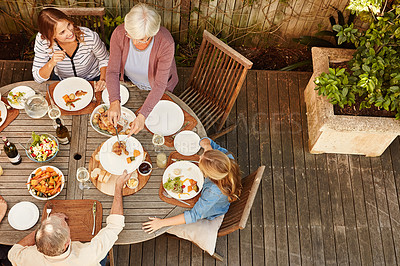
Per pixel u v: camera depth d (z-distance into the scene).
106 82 2.52
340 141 3.31
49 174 2.31
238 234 3.15
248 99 3.71
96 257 2.08
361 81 2.86
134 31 2.08
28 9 3.68
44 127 2.51
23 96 2.58
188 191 2.39
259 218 3.22
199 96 3.25
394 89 2.87
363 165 3.47
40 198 2.27
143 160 2.45
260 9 3.73
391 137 3.21
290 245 3.14
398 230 3.23
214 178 2.25
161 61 2.48
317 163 3.47
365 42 3.03
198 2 3.66
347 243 3.16
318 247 3.14
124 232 2.25
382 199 3.35
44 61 2.72
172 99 2.70
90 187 2.34
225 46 2.77
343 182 3.40
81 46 2.71
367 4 2.80
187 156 2.50
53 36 2.46
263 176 3.39
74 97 2.60
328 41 3.86
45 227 1.87
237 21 3.86
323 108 3.13
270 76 3.83
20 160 2.39
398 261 3.12
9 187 2.31
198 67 3.15
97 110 2.55
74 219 2.24
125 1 3.65
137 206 2.32
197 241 2.57
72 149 2.46
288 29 3.94
